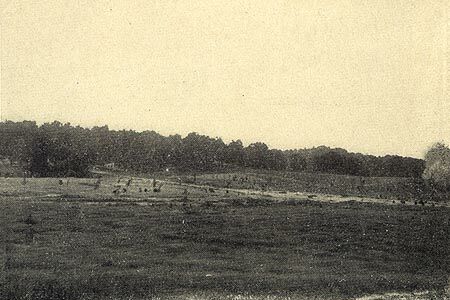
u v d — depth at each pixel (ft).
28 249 114.73
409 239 148.97
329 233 155.63
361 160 620.90
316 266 109.19
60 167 430.20
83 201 228.63
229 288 86.02
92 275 89.61
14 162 463.01
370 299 83.66
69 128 593.83
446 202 299.79
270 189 383.86
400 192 366.43
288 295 83.61
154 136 649.20
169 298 79.10
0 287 78.23
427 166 292.40
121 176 446.19
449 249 135.74
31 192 257.75
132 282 86.58
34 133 476.13
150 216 181.16
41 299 75.10
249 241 137.80
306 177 488.02
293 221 180.24
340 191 384.06
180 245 128.67
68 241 127.03
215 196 289.53
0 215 166.91
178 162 586.86
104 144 587.68
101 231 144.77
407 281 96.37
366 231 162.40
